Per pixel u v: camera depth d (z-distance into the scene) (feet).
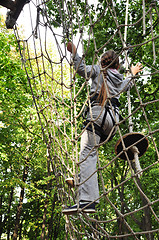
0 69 43.19
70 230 11.57
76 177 9.56
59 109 42.37
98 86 9.93
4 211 74.38
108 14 30.89
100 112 9.33
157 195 56.18
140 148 10.08
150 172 56.29
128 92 10.91
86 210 9.10
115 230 60.44
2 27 47.24
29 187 50.83
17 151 49.16
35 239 69.97
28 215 71.05
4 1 14.37
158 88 31.63
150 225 50.49
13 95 44.75
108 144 40.91
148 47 29.99
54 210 59.26
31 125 47.16
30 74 47.16
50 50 57.26
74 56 10.36
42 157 51.62
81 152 9.82
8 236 73.41
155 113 32.22
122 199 58.49
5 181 44.47
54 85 52.75
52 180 54.34
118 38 29.81
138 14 30.86
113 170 53.88
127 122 32.07
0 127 45.24
